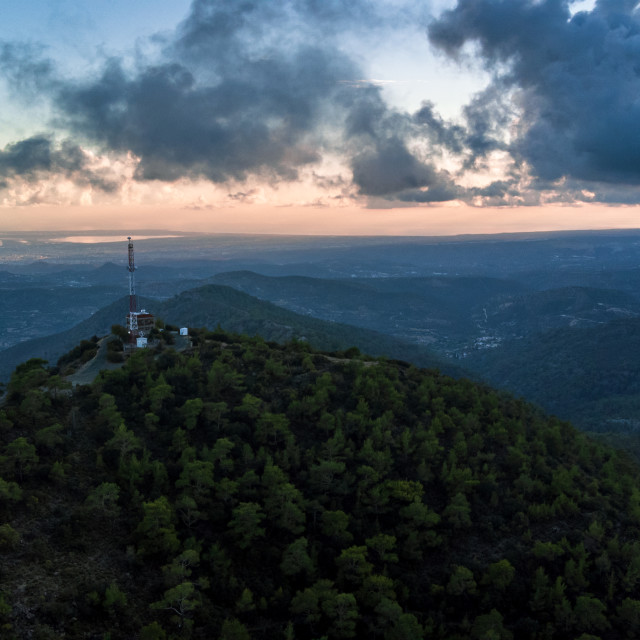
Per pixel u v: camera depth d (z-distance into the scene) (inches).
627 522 3602.4
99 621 2317.9
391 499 3412.9
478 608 2977.4
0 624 2110.0
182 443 3390.7
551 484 3727.9
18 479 2844.5
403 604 2908.5
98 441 3363.7
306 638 2669.8
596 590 3115.2
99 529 2760.8
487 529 3371.1
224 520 3070.9
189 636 2412.6
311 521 3238.2
